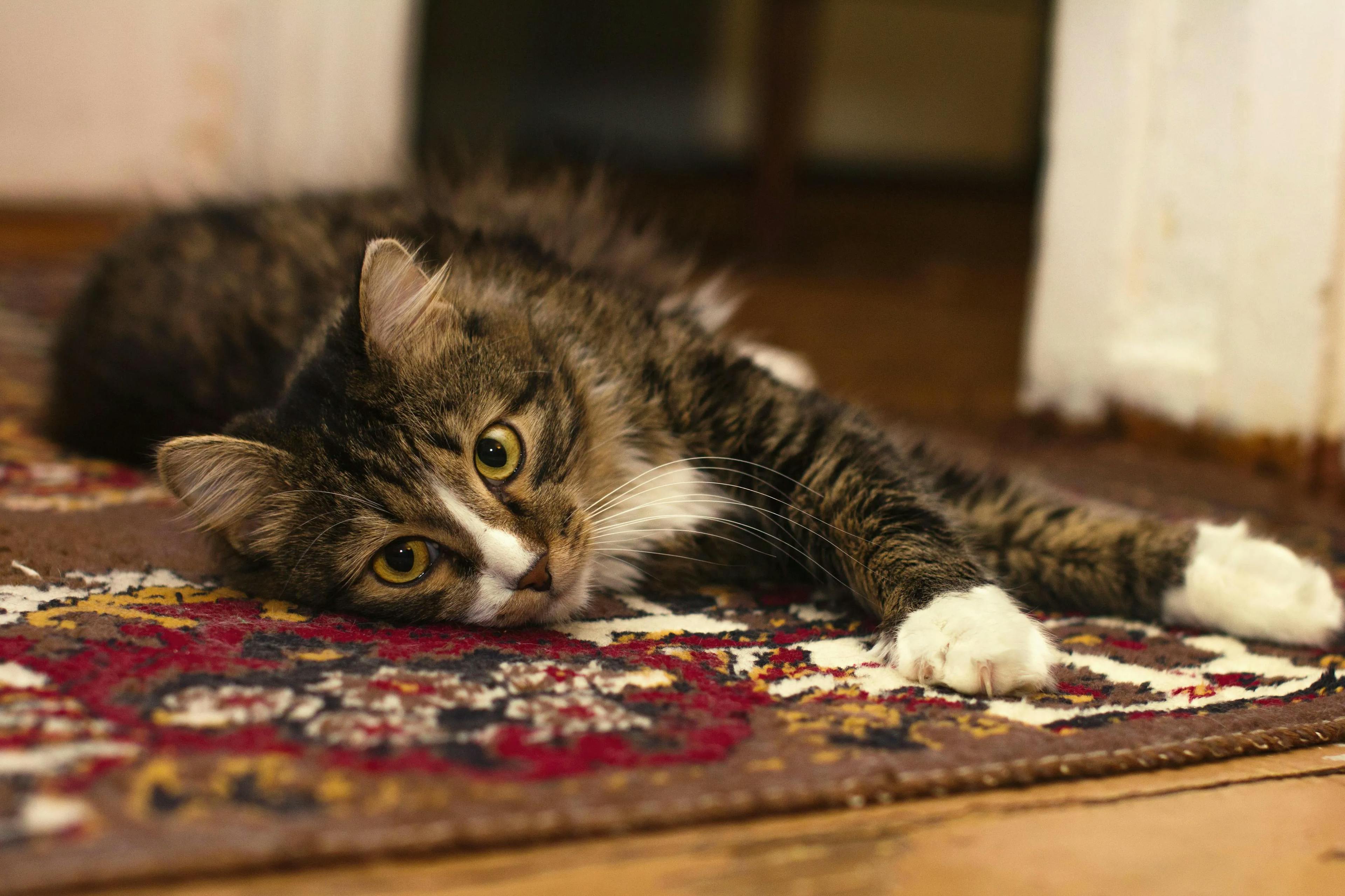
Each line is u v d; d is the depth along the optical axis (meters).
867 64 3.73
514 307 0.90
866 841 0.69
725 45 3.64
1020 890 0.67
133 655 0.76
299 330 0.96
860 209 3.46
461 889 0.66
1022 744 0.73
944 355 1.71
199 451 0.84
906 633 0.80
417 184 1.18
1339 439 1.06
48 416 1.11
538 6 3.50
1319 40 1.06
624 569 0.91
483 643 0.81
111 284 1.10
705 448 0.91
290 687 0.74
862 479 0.88
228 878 0.65
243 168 2.06
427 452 0.84
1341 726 0.76
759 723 0.74
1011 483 0.93
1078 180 1.22
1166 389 1.18
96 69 2.11
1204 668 0.81
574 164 2.85
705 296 1.12
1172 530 0.88
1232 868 0.69
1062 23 1.22
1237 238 1.12
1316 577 0.84
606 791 0.69
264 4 2.05
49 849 0.65
